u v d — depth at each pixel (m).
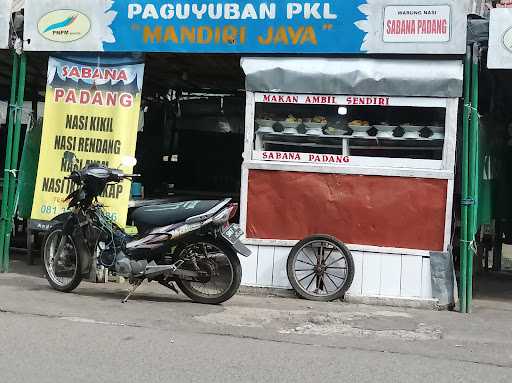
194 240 6.62
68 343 5.24
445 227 6.87
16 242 9.88
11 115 8.00
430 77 6.79
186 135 11.73
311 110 7.18
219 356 5.00
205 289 6.93
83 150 7.71
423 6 6.73
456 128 6.81
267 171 7.26
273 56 7.21
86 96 7.72
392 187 6.99
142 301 6.82
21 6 7.81
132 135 7.61
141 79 7.61
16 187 8.13
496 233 9.91
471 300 6.95
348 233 7.10
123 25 7.50
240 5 7.17
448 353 5.25
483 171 7.92
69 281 7.08
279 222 7.25
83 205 6.94
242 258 7.32
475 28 6.66
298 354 5.11
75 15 7.63
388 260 7.00
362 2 6.88
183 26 7.34
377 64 6.96
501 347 5.47
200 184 11.59
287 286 7.23
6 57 8.89
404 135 6.98
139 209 6.84
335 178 7.12
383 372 4.72
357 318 6.31
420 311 6.73
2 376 4.46
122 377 4.49
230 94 11.60
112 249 6.79
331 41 6.97
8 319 5.92
